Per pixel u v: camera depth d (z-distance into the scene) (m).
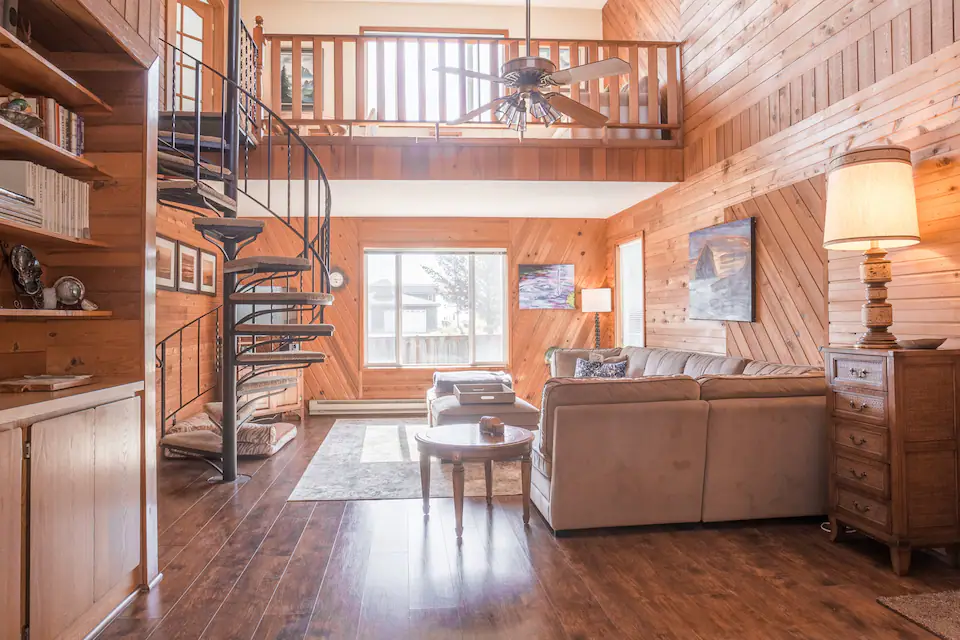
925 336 3.06
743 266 4.62
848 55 3.58
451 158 5.37
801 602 2.35
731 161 4.82
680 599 2.38
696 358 4.91
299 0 7.41
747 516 3.23
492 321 7.73
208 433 4.96
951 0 2.90
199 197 3.77
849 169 2.84
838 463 2.98
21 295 2.38
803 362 4.00
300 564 2.75
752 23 4.54
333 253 7.37
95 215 2.56
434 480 4.24
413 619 2.22
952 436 2.65
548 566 2.72
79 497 2.04
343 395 7.36
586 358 6.50
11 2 2.02
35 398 1.93
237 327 4.08
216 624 2.19
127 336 2.54
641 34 6.62
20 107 2.10
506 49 5.39
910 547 2.60
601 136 5.75
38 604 1.83
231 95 4.39
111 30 2.29
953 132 2.89
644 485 3.13
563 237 7.68
